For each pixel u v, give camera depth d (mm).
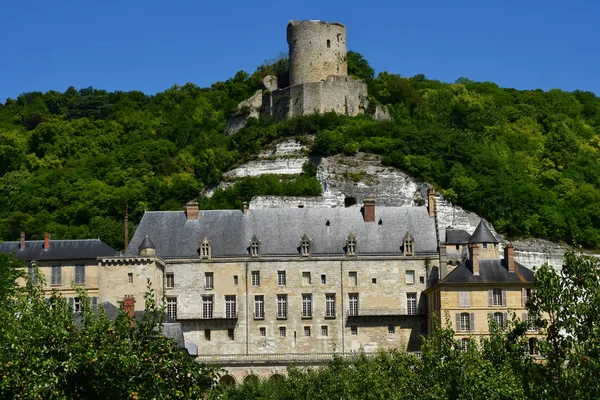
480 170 176750
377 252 133750
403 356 88000
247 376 125562
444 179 172875
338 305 132125
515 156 193375
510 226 165000
